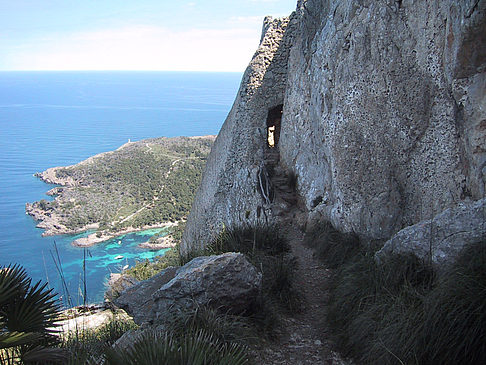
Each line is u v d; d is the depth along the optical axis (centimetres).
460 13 459
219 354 319
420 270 417
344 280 501
